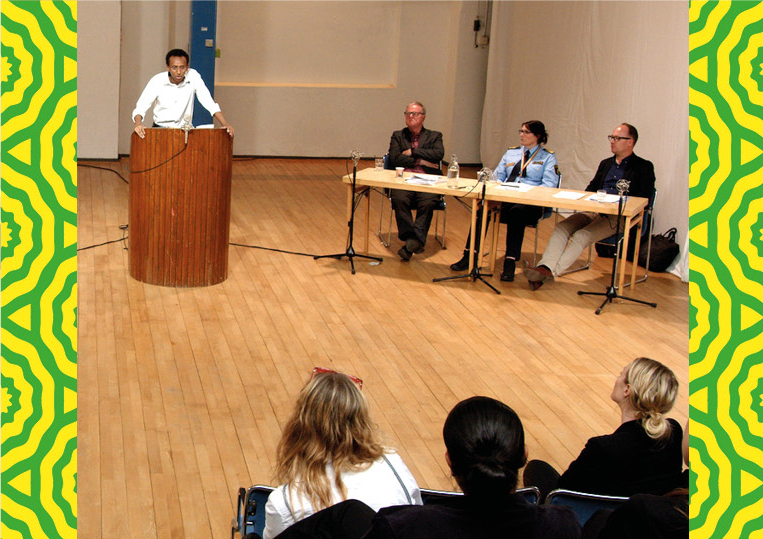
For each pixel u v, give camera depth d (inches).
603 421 167.5
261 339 198.8
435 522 64.1
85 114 393.1
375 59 455.8
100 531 122.3
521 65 405.7
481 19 439.2
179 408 161.8
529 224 259.4
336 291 237.3
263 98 438.9
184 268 230.1
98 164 392.8
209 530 124.8
